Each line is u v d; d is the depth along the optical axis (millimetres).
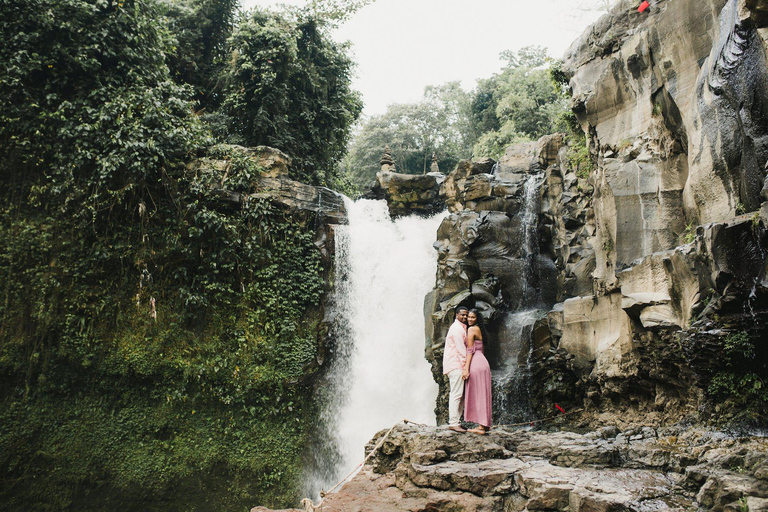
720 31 8297
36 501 12242
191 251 15102
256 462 14992
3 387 12336
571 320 11867
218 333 15266
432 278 18453
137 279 14406
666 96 9867
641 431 8172
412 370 17141
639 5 11500
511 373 13492
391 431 8211
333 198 18562
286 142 19562
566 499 5750
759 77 7117
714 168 8414
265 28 18922
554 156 16219
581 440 7570
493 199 16500
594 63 12328
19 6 13562
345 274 18047
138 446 13547
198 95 21391
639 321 9594
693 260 8250
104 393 13531
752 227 7027
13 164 13211
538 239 15516
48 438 12562
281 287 16500
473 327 8562
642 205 10141
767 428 7031
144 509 13453
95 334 13547
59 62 14172
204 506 14125
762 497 5043
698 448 6672
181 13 20781
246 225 16188
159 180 14812
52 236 13305
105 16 15086
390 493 6840
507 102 32594
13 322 12633
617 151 11117
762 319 7004
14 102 13391
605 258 10828
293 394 16125
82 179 13844
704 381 7828
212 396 14852
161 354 14234
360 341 17906
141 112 14836
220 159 16406
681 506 5402
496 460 7168
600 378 10508
